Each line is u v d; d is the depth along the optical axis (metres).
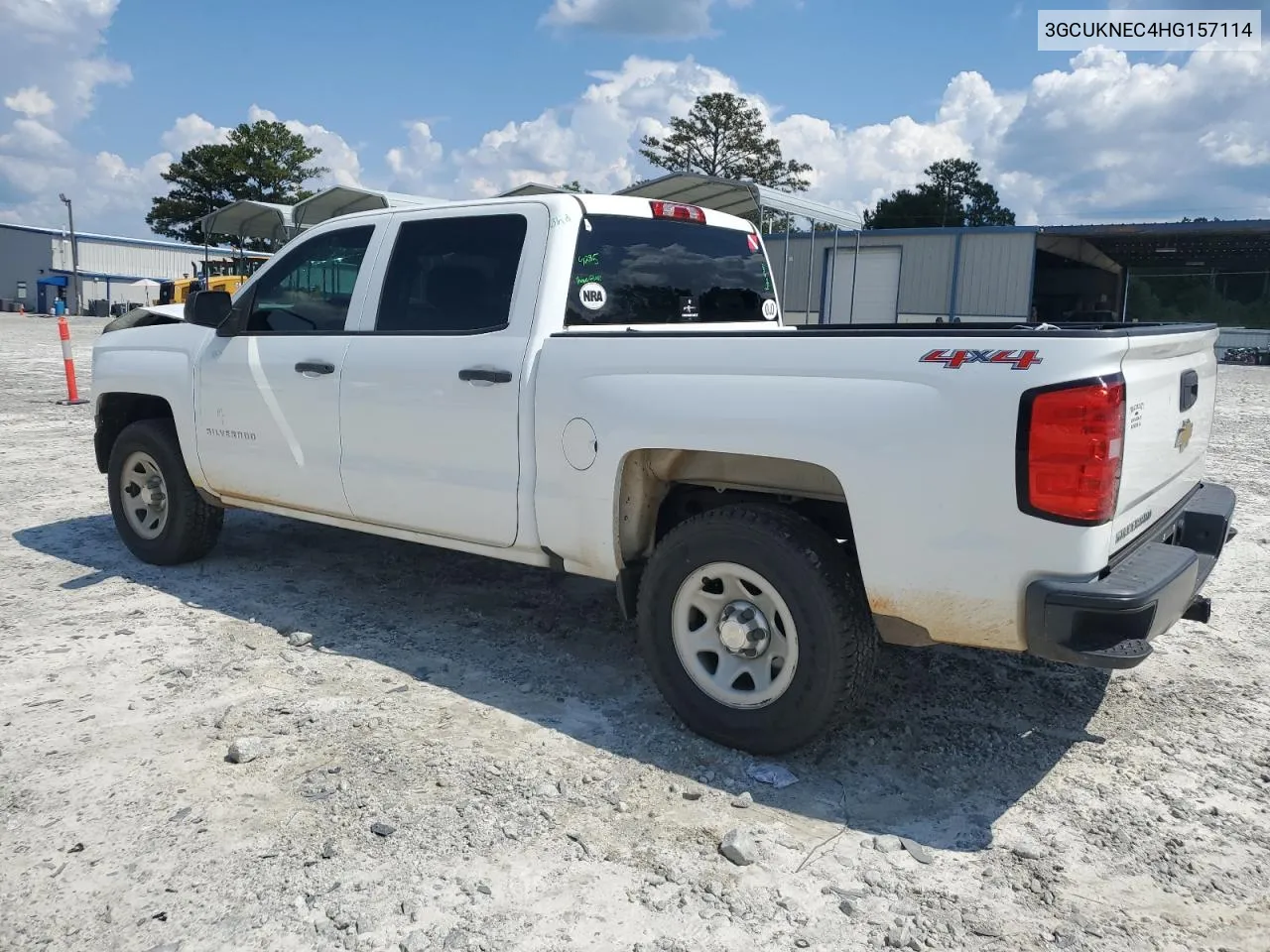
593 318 4.19
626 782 3.35
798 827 3.10
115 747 3.52
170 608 5.00
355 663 4.34
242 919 2.61
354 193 16.61
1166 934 2.60
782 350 3.32
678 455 3.75
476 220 4.30
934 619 3.15
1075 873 2.87
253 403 4.97
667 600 3.64
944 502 3.03
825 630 3.29
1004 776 3.44
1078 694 4.12
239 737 3.60
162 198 60.47
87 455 9.16
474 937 2.55
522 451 3.98
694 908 2.68
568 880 2.79
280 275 5.02
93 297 59.09
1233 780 3.41
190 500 5.50
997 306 23.91
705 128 56.94
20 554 5.95
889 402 3.10
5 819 3.05
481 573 5.70
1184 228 22.97
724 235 5.00
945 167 73.81
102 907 2.65
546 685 4.15
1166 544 3.44
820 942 2.55
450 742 3.62
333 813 3.11
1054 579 2.91
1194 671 4.38
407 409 4.34
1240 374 24.86
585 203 4.21
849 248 25.36
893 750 3.62
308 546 6.20
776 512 3.43
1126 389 2.94
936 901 2.72
